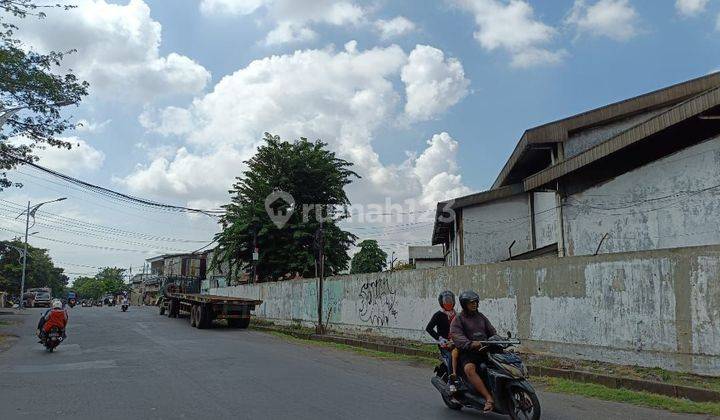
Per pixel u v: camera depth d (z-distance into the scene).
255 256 31.38
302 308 23.88
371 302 18.58
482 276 13.91
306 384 9.31
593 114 20.30
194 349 14.55
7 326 22.55
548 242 22.78
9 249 67.12
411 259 54.03
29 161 21.33
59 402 7.73
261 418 6.77
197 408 7.31
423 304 15.95
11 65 18.56
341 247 33.56
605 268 10.98
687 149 14.12
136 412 7.09
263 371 10.77
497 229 25.00
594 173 17.28
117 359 12.50
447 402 7.57
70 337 17.98
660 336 9.95
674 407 7.73
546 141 20.30
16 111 18.70
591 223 16.83
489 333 7.32
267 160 32.94
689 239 13.91
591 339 11.12
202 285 46.62
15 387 8.95
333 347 16.39
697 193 13.81
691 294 9.54
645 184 15.24
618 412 7.51
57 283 88.62
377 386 9.30
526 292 12.67
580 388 9.19
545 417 7.20
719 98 13.41
